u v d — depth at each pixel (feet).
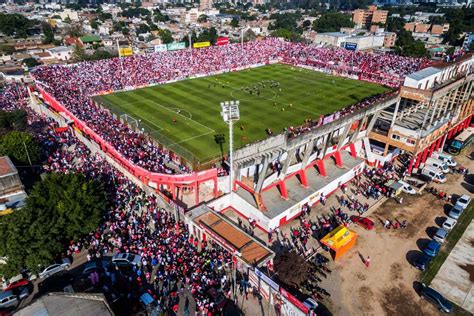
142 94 316.19
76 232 135.33
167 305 115.24
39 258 120.98
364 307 119.34
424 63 380.58
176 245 138.92
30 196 135.44
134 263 128.47
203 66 401.08
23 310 97.45
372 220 164.35
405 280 131.03
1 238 120.06
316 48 480.23
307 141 153.48
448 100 210.18
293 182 178.29
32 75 326.85
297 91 334.85
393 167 210.38
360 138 205.05
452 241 151.94
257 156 149.48
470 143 242.17
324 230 155.53
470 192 187.83
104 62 372.17
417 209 173.06
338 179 184.55
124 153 181.88
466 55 247.50
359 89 343.46
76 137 235.81
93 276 120.88
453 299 123.34
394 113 197.26
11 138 192.44
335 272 133.69
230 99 306.96
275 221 153.48
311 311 104.63
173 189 162.30
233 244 126.41
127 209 161.79
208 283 122.21
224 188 172.24
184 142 220.64
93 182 149.28
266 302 118.62
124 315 111.55
